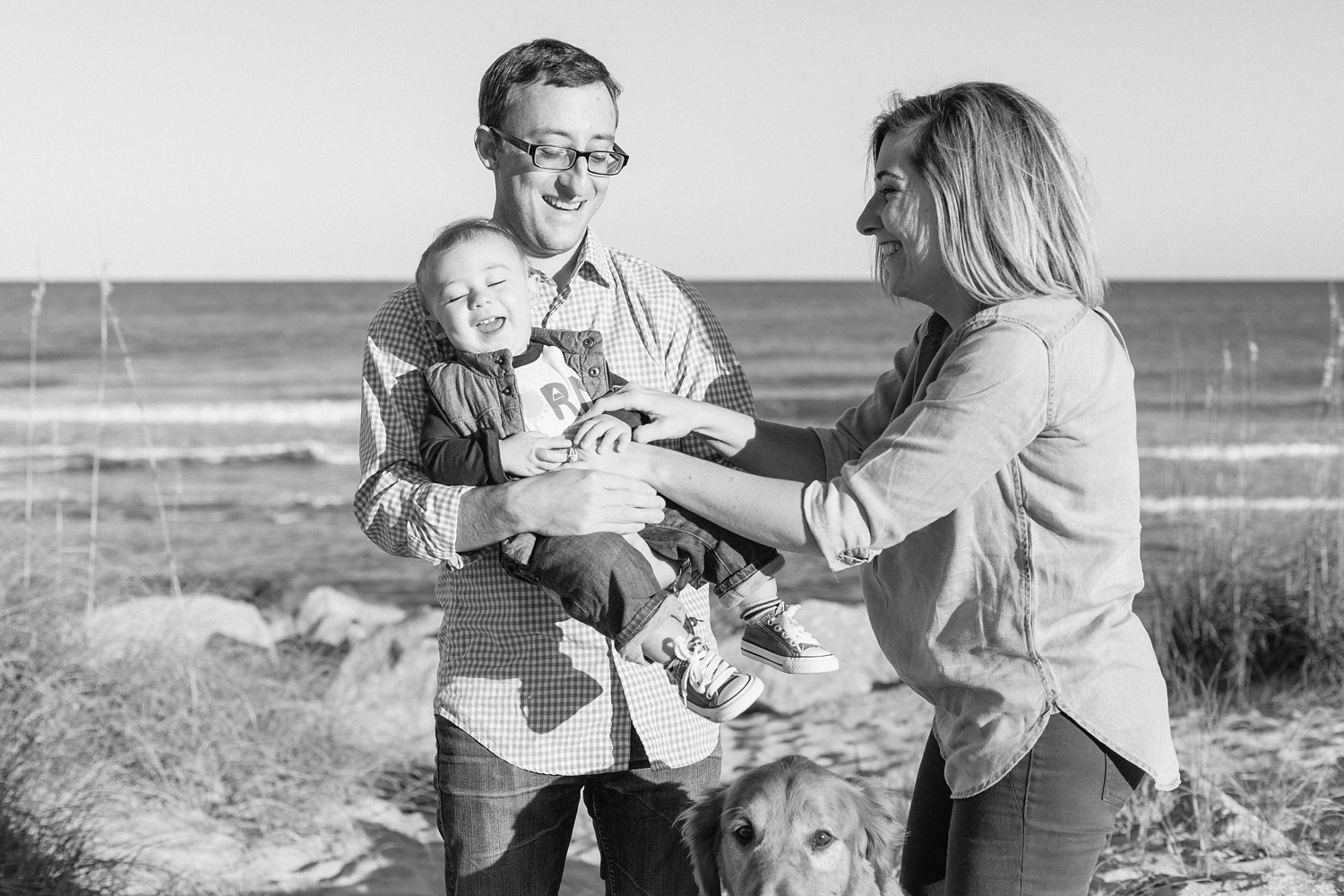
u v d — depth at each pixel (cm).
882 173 253
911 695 669
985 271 237
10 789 446
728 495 243
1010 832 231
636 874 288
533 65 275
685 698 255
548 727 274
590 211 289
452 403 272
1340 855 423
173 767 528
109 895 425
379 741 636
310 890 468
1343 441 1038
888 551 255
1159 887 399
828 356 4197
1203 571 753
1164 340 4319
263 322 5109
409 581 1335
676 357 302
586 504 243
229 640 773
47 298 6481
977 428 222
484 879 276
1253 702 635
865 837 276
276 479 2102
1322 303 6153
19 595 593
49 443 2389
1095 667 228
